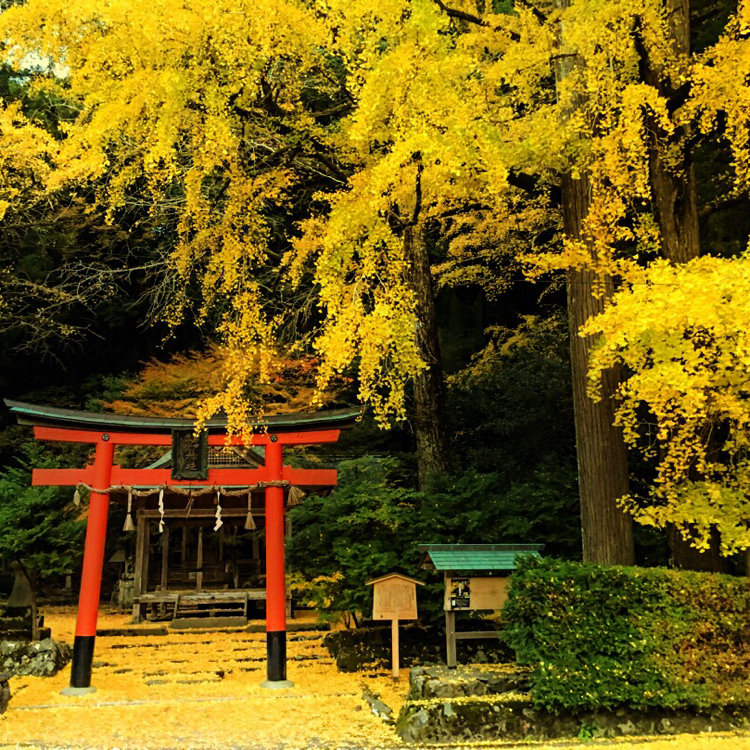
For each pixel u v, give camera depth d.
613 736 5.83
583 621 6.09
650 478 10.52
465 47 7.81
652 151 7.33
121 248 18.48
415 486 12.72
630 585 6.12
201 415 7.32
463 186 7.04
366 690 7.65
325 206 10.62
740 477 5.86
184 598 12.42
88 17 6.36
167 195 14.56
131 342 20.41
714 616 6.05
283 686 7.86
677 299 4.86
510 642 6.28
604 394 7.22
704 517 5.62
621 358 5.84
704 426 6.42
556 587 6.18
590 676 5.94
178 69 6.61
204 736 6.07
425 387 11.53
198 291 17.92
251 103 7.43
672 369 5.07
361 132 5.96
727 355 5.25
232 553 14.16
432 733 5.88
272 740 5.94
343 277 6.45
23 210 13.72
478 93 7.02
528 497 9.24
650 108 6.77
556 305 16.38
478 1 9.12
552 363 13.21
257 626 11.45
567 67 7.67
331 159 8.01
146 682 8.23
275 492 8.49
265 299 13.52
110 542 16.33
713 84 6.18
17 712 6.85
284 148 7.91
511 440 12.81
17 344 19.84
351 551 8.72
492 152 6.13
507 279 13.05
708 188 10.86
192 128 7.04
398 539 8.99
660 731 5.88
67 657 9.33
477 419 13.72
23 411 8.05
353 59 6.54
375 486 9.54
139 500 12.91
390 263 6.48
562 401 12.50
